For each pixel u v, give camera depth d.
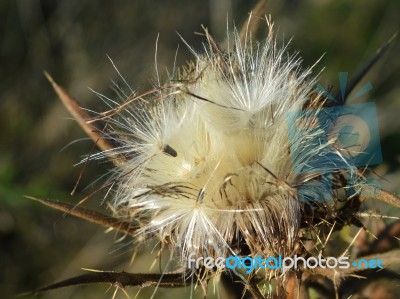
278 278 0.16
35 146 0.39
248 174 0.16
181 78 0.18
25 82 0.41
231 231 0.16
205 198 0.16
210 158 0.17
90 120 0.17
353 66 0.39
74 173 0.37
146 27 0.42
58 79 0.40
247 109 0.17
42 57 0.41
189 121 0.17
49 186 0.36
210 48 0.18
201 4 0.41
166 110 0.17
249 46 0.18
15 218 0.36
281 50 0.18
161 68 0.39
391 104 0.35
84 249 0.35
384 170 0.22
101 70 0.40
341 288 0.17
